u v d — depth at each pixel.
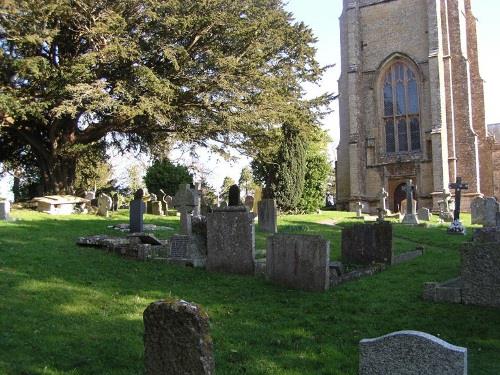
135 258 12.49
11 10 22.80
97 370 5.88
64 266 11.09
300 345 6.88
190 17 25.34
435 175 38.41
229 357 6.39
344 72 44.06
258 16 27.83
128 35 25.72
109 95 25.03
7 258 11.44
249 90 27.81
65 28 26.38
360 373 4.72
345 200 42.69
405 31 41.75
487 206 22.11
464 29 42.97
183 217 15.45
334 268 11.08
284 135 31.19
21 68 23.33
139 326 7.50
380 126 42.53
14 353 6.21
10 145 32.19
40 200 24.03
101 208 23.33
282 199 31.05
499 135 52.97
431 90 39.41
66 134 28.67
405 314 8.30
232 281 10.56
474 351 6.73
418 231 20.28
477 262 8.67
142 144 32.72
